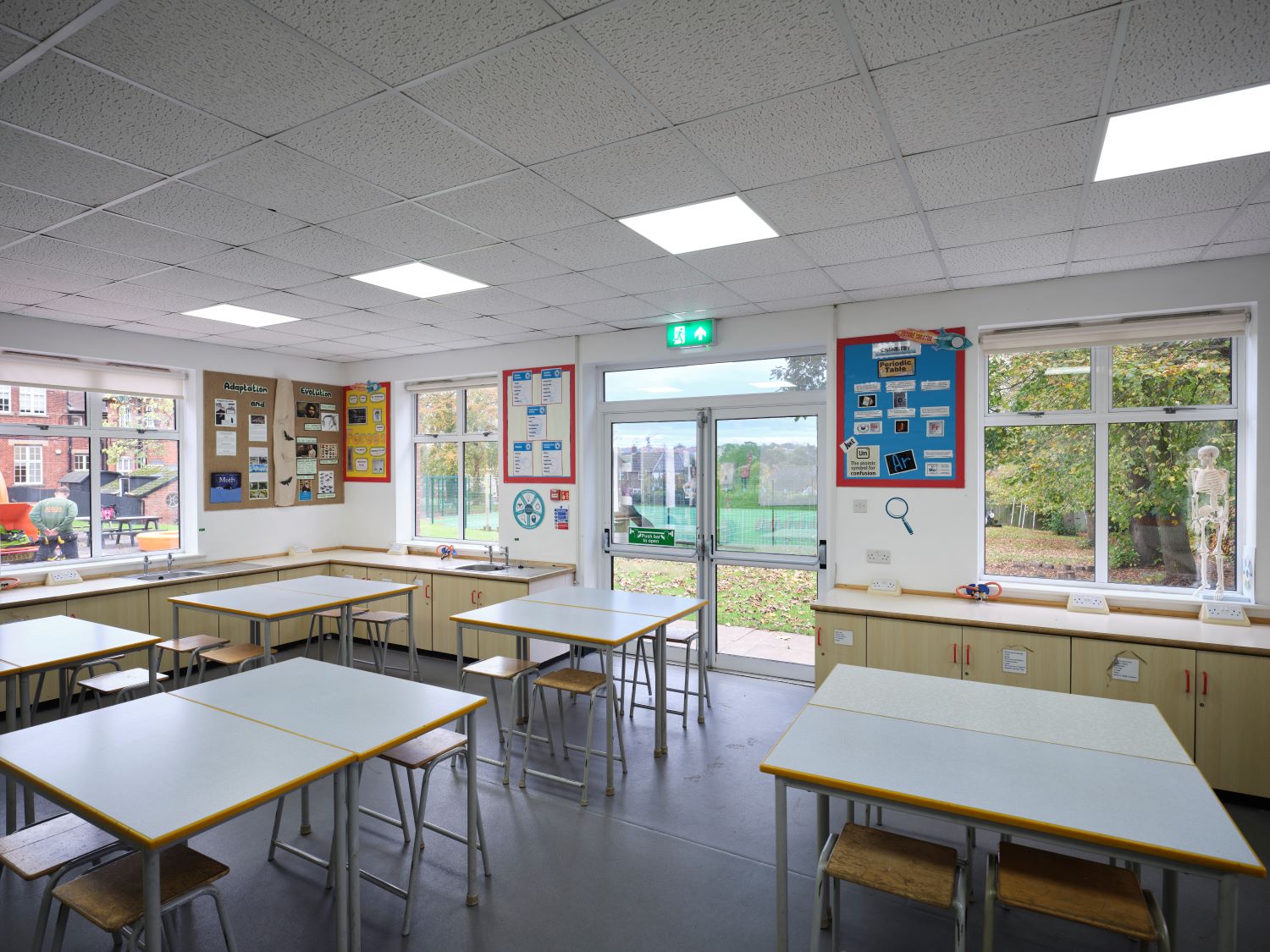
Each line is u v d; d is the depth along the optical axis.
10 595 4.49
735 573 5.37
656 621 3.74
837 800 3.30
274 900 2.51
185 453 5.83
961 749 2.06
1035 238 3.29
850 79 1.91
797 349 5.03
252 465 6.23
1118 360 4.10
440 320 5.11
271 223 3.03
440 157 2.39
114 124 2.13
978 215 2.97
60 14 1.58
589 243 3.35
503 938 2.30
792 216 2.98
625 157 2.40
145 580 5.13
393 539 6.77
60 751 2.03
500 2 1.56
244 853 2.83
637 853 2.82
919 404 4.48
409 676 5.30
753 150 2.35
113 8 1.56
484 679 5.32
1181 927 2.39
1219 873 1.50
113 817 1.64
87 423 5.31
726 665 5.41
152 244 3.29
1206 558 3.81
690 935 2.31
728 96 2.00
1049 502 4.29
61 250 3.36
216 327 5.25
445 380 6.59
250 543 6.20
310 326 5.27
